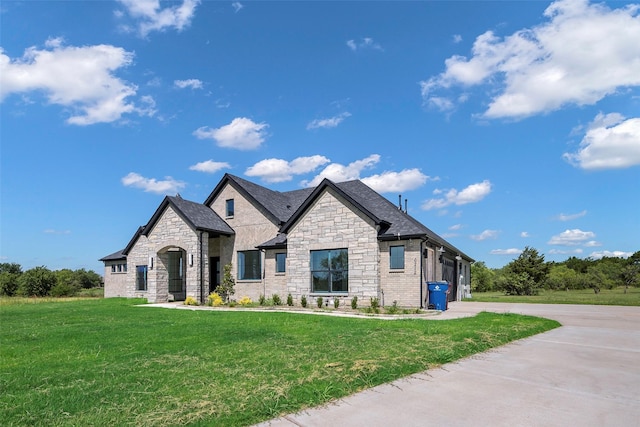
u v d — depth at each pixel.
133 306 21.16
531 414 4.72
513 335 9.91
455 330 10.38
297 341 9.02
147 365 6.86
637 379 6.15
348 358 7.17
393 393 5.48
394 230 19.09
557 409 4.88
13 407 4.84
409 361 7.00
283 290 22.48
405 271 18.44
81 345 8.89
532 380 6.11
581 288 44.66
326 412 4.76
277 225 23.66
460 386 5.81
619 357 7.68
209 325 12.05
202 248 23.73
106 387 5.59
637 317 14.26
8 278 44.28
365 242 19.25
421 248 18.27
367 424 4.41
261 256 23.89
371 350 7.88
